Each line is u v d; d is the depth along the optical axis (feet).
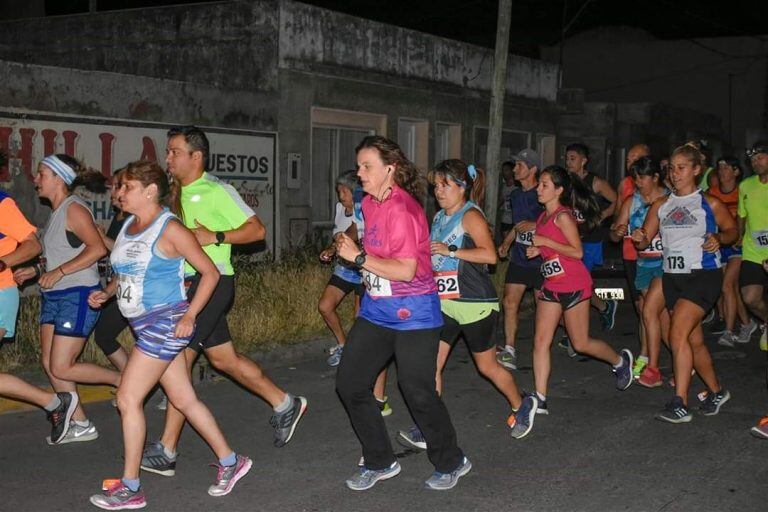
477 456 21.44
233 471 18.85
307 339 32.76
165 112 39.11
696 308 23.75
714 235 23.56
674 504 18.35
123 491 17.83
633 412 25.13
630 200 29.78
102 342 23.39
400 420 24.45
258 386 21.22
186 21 47.39
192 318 17.38
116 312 23.06
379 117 51.01
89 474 20.07
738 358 32.07
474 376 29.63
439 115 55.06
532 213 30.22
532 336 36.52
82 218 21.08
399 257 17.33
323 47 46.80
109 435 22.88
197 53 47.14
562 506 18.30
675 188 24.29
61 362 21.48
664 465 20.71
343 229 29.25
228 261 20.29
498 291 40.78
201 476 20.08
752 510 18.04
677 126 83.76
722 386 28.02
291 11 44.96
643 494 18.92
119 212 23.66
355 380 18.29
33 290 31.73
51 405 21.59
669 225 24.08
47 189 21.29
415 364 17.89
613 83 114.52
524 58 62.28
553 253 23.98
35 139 34.32
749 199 30.27
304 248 43.42
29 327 28.55
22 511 17.95
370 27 49.60
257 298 34.50
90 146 36.19
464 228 20.80
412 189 17.94
